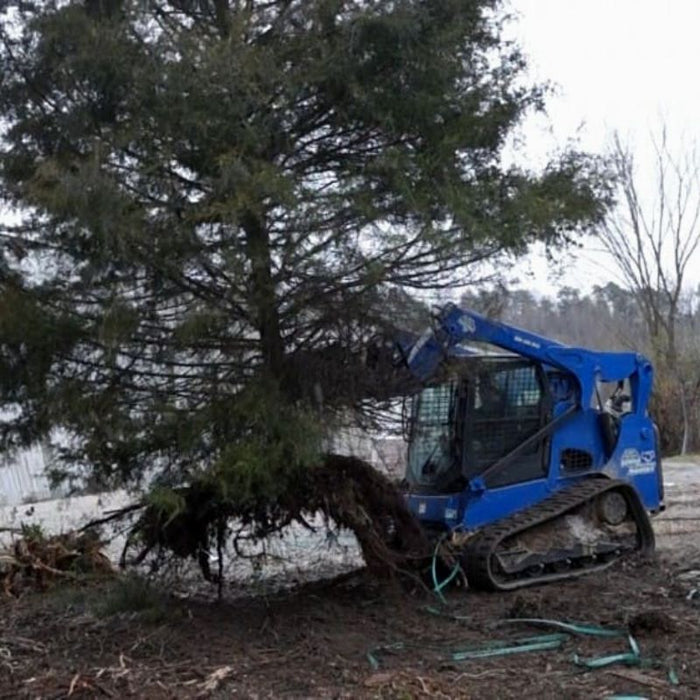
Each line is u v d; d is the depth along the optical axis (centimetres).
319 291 643
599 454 905
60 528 984
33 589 852
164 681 557
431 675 560
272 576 833
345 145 663
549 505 838
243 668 578
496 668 573
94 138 589
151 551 711
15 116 632
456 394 816
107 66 588
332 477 687
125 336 602
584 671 562
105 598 751
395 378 691
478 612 720
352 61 618
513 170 667
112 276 618
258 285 621
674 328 2620
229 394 630
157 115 589
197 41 598
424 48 620
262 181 569
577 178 667
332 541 746
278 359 649
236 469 583
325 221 611
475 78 656
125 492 664
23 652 638
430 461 827
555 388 882
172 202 597
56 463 652
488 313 730
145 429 617
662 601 733
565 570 851
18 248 637
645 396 947
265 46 630
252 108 609
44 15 596
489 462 827
